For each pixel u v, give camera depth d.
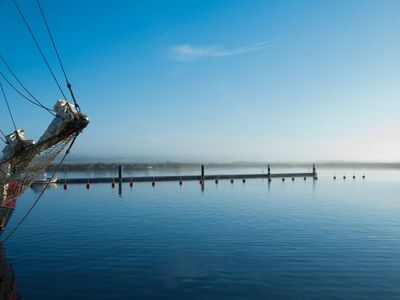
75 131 14.01
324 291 19.81
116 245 29.58
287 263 24.64
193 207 52.47
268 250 27.91
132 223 39.44
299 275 22.28
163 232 34.53
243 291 19.92
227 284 20.97
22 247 28.88
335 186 95.75
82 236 32.81
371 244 29.66
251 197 65.81
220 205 54.66
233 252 27.45
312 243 30.03
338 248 28.38
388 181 121.88
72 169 161.25
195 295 19.47
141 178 94.38
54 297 19.28
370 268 23.52
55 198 63.12
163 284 21.00
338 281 21.22
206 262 24.98
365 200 61.97
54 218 42.78
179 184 92.50
